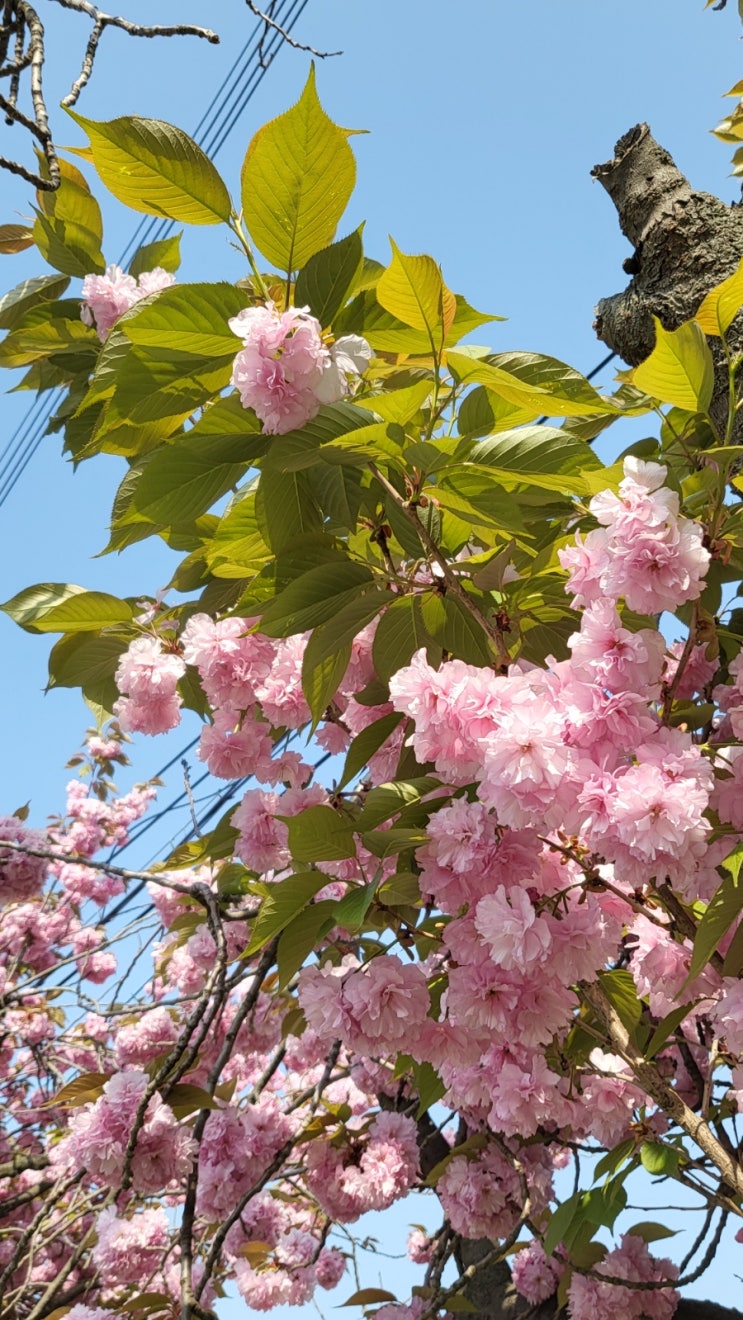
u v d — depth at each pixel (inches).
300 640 93.1
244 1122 141.4
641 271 99.2
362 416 65.9
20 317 112.0
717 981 74.7
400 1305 147.3
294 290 67.7
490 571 73.9
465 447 64.4
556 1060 92.5
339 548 77.6
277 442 65.4
